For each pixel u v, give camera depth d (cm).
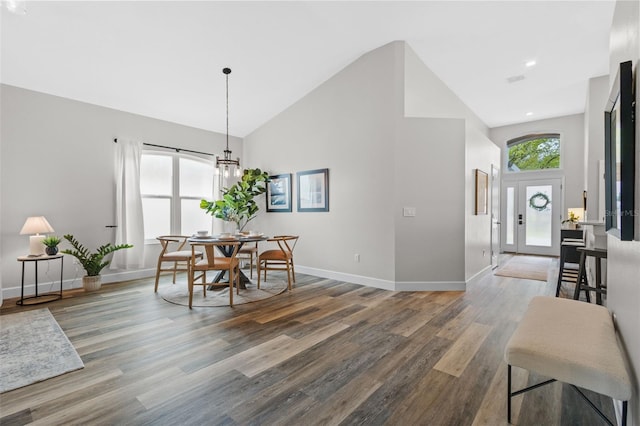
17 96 376
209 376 201
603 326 167
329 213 476
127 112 470
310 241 504
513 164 778
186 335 265
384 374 203
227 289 414
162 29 330
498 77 501
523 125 748
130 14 306
